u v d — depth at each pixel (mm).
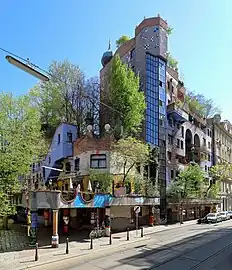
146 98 48750
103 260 20234
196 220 52406
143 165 43188
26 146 29609
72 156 42719
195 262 19859
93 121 48594
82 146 41094
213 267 18672
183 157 56188
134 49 53250
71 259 20734
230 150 84375
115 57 48125
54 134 46500
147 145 41844
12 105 30531
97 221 32438
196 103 67562
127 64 53562
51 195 25422
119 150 38656
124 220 38812
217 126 74688
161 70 51875
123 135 42250
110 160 39031
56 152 44844
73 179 40562
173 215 49938
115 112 45094
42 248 24219
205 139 67625
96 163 39719
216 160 72125
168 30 59125
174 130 53938
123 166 39812
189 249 24453
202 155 63875
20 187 29250
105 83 49562
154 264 19031
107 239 29359
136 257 21188
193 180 50594
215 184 63219
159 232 35844
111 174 38250
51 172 45281
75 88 50938
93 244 26453
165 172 49312
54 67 50844
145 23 52375
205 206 60844
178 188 48031
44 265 18984
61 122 46156
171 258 20938
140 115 45781
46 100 50781
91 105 49875
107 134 43125
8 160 27547
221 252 23562
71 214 35812
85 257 21375
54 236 24891
